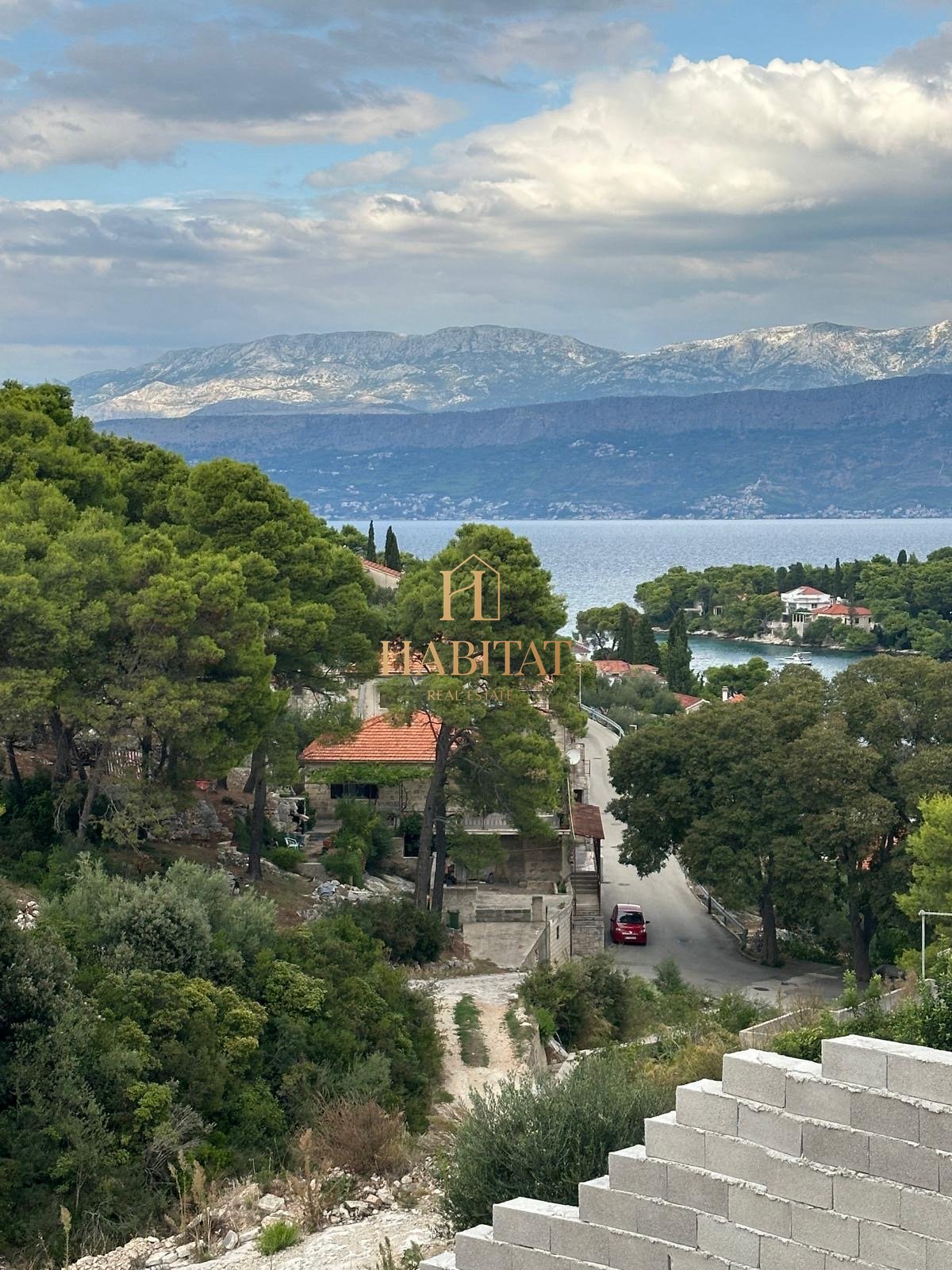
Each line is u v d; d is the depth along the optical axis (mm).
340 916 43719
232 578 47469
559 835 65625
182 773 47844
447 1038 38688
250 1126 28453
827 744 63438
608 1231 13250
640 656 183250
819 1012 37156
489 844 56625
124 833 45000
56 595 44344
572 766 82125
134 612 44562
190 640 46188
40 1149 24922
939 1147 11562
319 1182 23328
